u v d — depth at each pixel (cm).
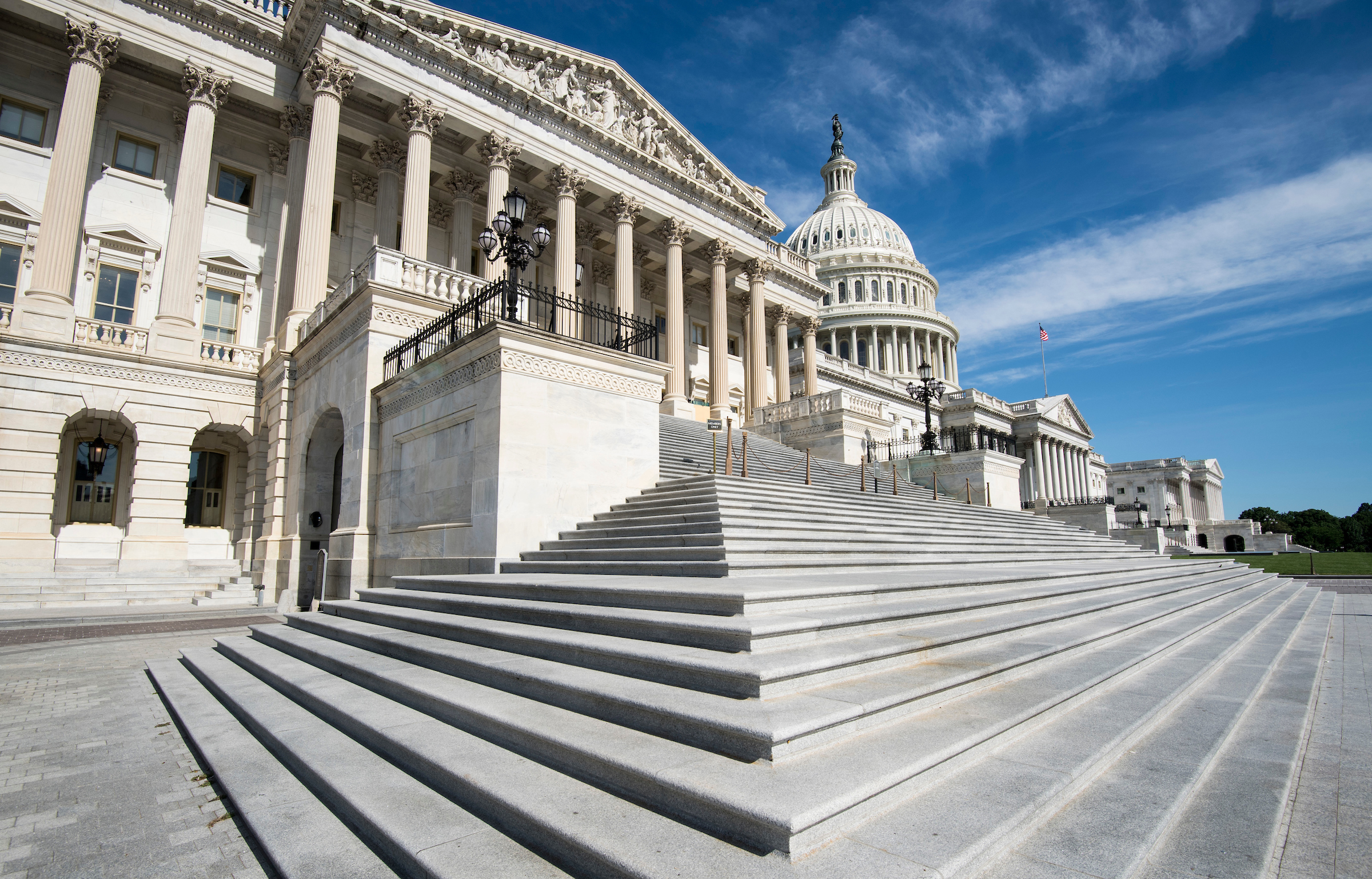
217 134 2655
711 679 489
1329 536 11131
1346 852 402
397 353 1556
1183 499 10238
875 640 602
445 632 813
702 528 1038
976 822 358
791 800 339
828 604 695
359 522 1552
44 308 2070
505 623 774
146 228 2477
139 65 2497
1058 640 753
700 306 4416
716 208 3869
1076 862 343
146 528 2169
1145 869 358
